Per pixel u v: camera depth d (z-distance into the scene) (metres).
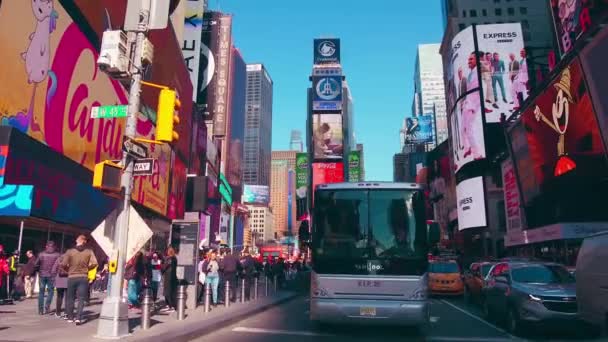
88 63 20.03
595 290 8.02
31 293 15.66
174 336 8.95
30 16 15.69
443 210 88.50
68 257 10.12
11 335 8.42
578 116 28.52
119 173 8.98
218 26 57.12
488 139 67.56
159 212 31.42
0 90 14.19
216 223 71.06
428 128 143.12
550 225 34.09
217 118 57.09
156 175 30.33
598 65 25.22
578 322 9.72
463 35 73.44
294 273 33.09
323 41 142.12
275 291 24.61
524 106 35.88
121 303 8.81
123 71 9.32
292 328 11.45
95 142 20.92
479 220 65.69
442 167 88.56
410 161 131.50
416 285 10.20
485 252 65.62
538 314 9.87
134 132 9.39
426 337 10.23
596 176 28.62
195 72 47.75
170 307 14.01
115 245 9.09
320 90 136.88
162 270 14.45
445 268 23.00
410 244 10.48
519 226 42.94
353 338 9.98
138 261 13.77
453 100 75.38
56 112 17.47
